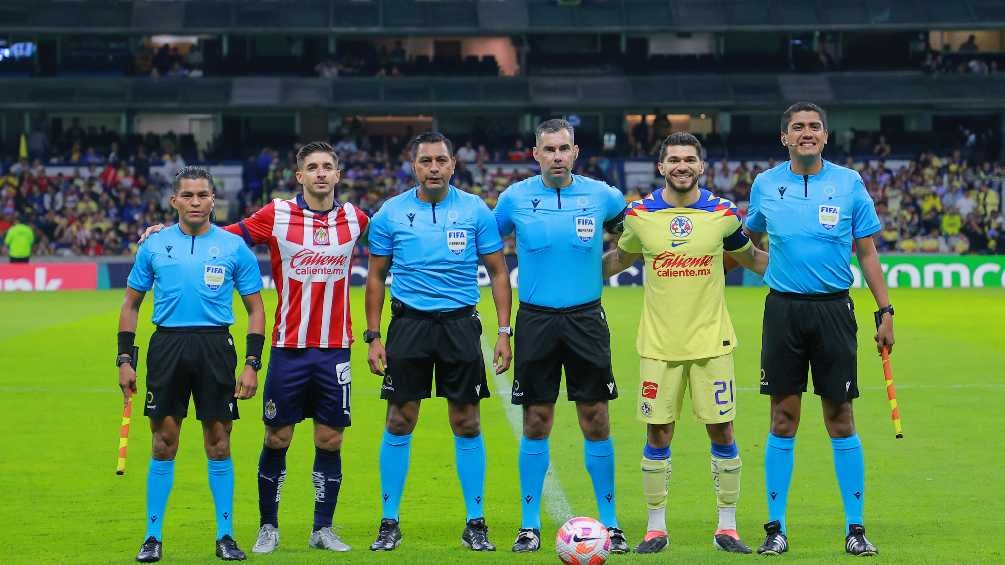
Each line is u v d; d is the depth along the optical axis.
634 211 7.25
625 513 8.15
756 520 7.92
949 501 8.36
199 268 7.05
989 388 13.84
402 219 7.32
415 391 7.30
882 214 35.81
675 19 43.53
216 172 39.84
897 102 42.72
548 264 7.26
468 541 7.23
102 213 36.69
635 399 13.13
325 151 7.30
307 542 7.41
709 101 42.78
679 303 7.14
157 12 43.19
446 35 43.34
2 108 41.38
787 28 43.22
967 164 39.72
